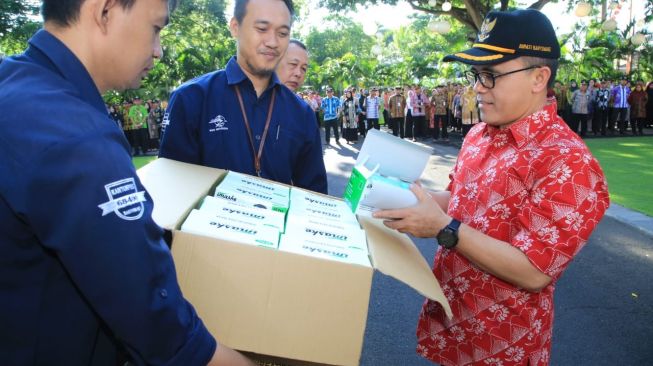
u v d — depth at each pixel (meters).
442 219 1.31
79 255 0.79
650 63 21.34
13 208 0.77
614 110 15.45
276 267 1.03
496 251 1.28
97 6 0.89
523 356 1.43
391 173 1.46
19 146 0.78
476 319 1.45
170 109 1.90
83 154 0.79
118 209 0.81
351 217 1.44
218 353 0.92
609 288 3.88
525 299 1.40
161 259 0.87
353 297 1.04
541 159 1.32
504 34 1.36
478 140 1.59
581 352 2.96
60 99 0.84
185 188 1.37
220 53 20.88
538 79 1.37
